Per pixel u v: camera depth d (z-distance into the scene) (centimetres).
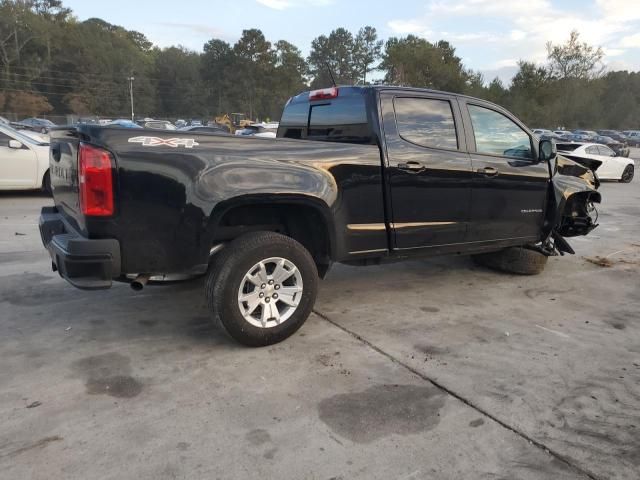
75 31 10312
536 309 488
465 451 268
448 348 392
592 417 302
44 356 363
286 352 378
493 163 496
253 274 367
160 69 11644
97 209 318
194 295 498
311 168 382
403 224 441
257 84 10950
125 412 296
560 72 6719
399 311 471
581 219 629
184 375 340
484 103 501
